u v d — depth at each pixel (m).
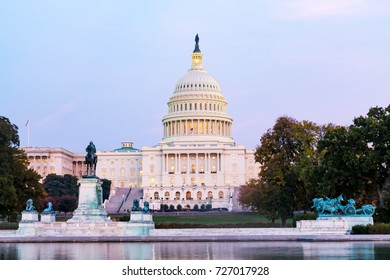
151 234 63.47
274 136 104.12
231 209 194.75
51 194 198.38
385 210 73.62
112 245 51.78
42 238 58.06
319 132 100.88
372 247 45.91
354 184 79.25
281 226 84.94
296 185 98.06
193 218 133.50
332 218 63.94
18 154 101.25
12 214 94.19
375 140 76.81
